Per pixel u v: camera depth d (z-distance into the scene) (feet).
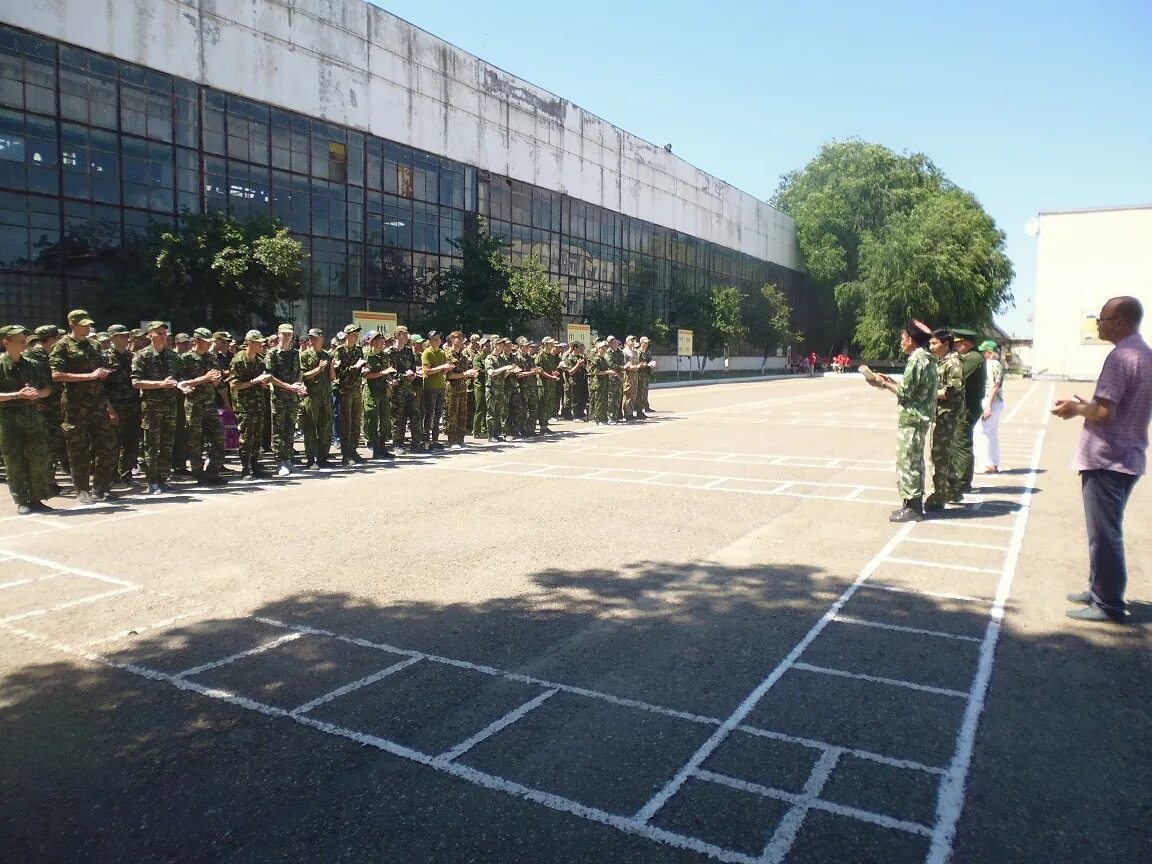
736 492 32.99
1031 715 12.90
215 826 10.14
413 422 45.68
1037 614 17.62
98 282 73.26
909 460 27.09
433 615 17.93
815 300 229.25
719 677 14.48
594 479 36.47
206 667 15.12
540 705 13.42
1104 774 11.13
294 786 11.03
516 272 107.34
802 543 24.25
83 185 72.08
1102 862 9.25
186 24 78.79
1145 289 151.23
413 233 107.04
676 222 170.09
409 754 11.86
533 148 127.13
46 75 69.15
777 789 10.83
